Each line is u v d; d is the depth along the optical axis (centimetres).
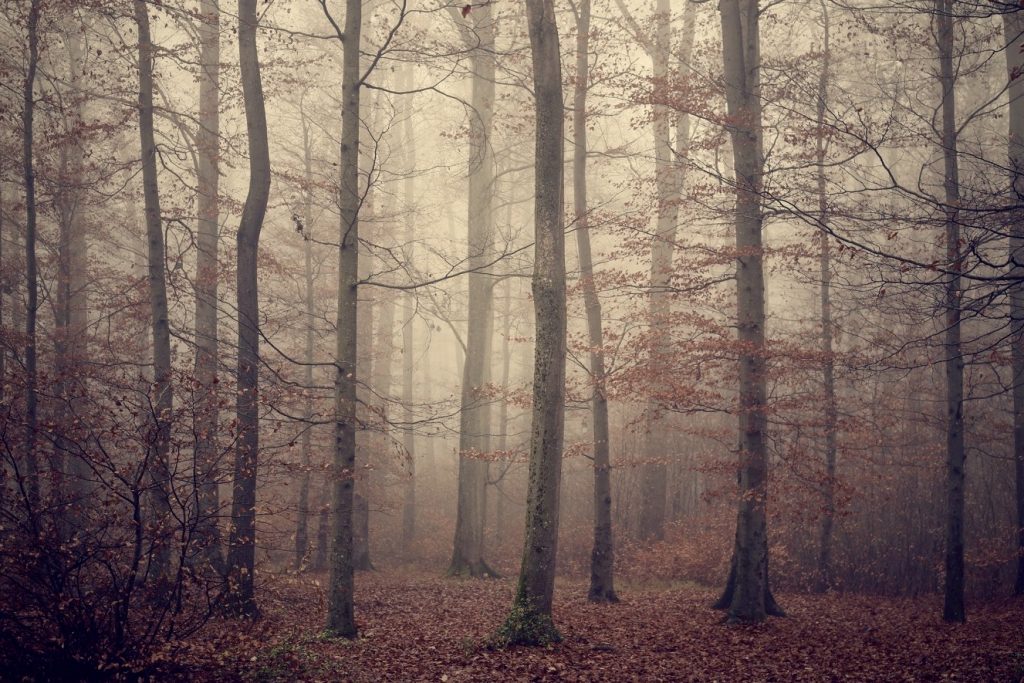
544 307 1120
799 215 858
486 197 2039
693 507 2538
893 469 2045
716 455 2330
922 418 1912
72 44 1969
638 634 1220
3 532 805
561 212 1135
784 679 961
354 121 1177
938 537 1897
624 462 1588
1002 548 1766
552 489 1117
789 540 2028
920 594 1778
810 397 1575
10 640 771
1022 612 1392
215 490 1188
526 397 1590
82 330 1598
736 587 1345
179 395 1185
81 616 783
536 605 1106
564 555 2252
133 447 996
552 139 1126
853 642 1177
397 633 1181
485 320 2038
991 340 1945
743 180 1212
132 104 1334
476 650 1066
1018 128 1579
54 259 1605
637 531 2230
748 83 1427
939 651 1089
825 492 1481
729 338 1411
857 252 980
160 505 1111
